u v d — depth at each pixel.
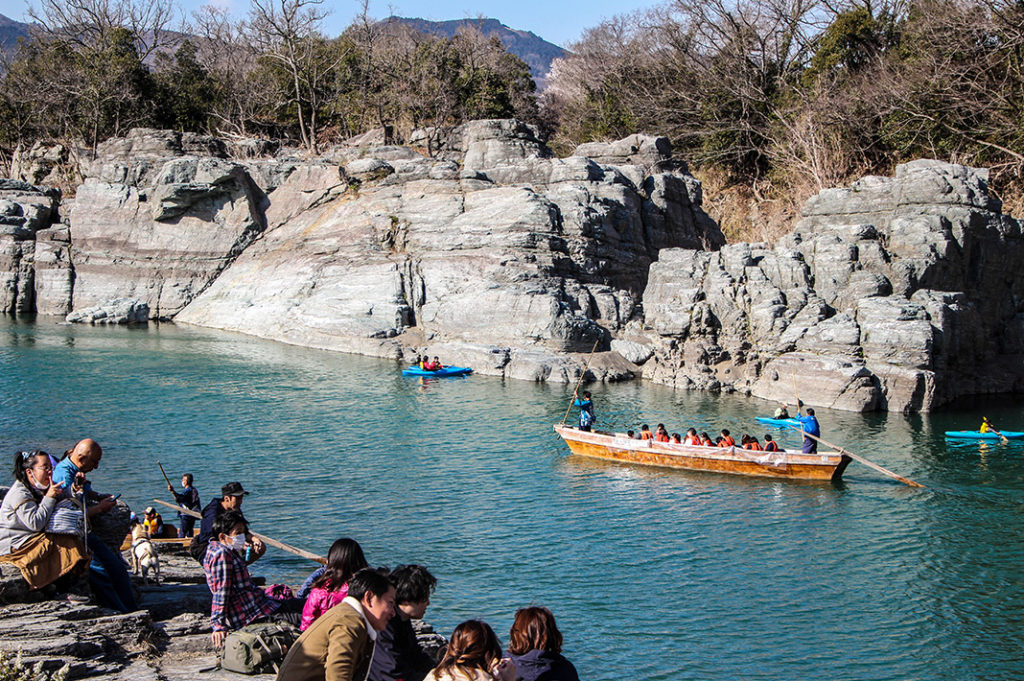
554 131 102.56
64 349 51.19
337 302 55.75
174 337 57.03
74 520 11.84
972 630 19.50
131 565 15.92
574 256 54.47
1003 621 19.95
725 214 76.19
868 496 28.73
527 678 8.46
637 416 39.19
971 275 48.75
